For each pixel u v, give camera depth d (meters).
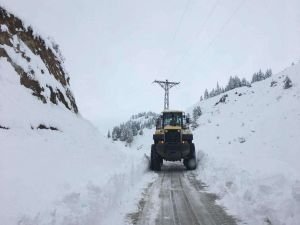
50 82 15.07
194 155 18.02
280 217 6.50
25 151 8.35
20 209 5.18
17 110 10.43
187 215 7.80
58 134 11.63
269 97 82.62
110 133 110.44
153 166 17.72
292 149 30.97
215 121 80.44
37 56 15.45
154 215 7.85
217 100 120.25
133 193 10.59
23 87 12.40
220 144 47.69
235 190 9.67
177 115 18.77
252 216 7.34
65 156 9.94
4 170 6.65
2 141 8.25
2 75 11.53
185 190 11.17
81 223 6.03
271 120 52.97
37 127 10.71
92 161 11.41
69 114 15.57
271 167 11.46
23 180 6.48
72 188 7.31
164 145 17.59
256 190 8.20
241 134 52.06
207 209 8.36
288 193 7.21
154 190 11.20
